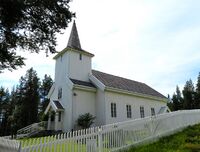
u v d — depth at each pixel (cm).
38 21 1105
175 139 1117
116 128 999
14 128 3994
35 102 4447
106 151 918
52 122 2523
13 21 988
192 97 5797
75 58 2577
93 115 2409
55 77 2744
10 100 5553
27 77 4819
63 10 1140
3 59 1134
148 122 1172
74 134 870
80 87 2353
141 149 966
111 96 2484
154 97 3108
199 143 991
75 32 2917
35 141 764
